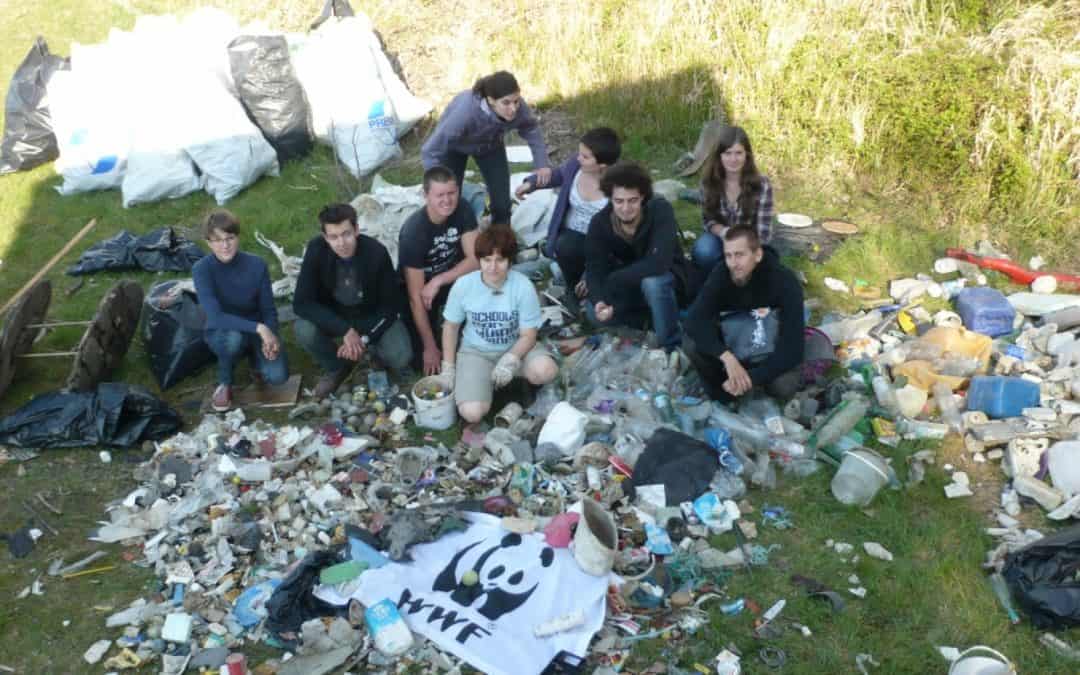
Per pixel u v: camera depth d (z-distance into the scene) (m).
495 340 5.34
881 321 5.99
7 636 4.07
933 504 4.64
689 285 5.86
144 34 8.38
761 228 5.89
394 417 5.32
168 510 4.67
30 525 4.67
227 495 4.71
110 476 5.02
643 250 5.71
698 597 4.16
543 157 6.72
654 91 8.64
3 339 5.52
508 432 5.05
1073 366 5.29
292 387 5.73
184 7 10.95
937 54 7.84
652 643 3.94
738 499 4.70
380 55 8.54
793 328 4.93
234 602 4.16
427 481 4.81
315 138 8.37
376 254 5.41
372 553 4.27
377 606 4.00
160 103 7.71
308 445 5.05
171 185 7.71
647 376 5.49
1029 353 5.54
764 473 4.78
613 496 4.62
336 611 4.07
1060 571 4.00
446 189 5.34
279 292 6.58
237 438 5.10
